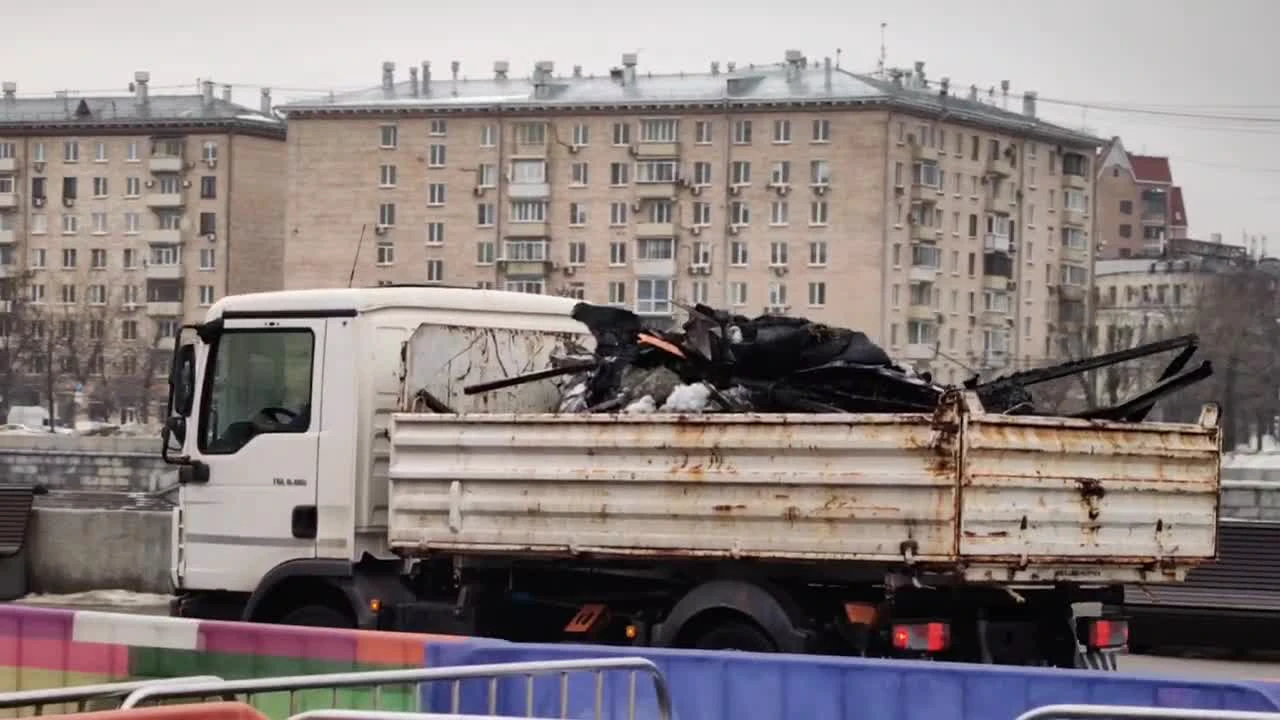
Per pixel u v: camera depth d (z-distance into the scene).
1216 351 101.69
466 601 13.70
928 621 12.30
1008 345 124.56
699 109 118.81
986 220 123.38
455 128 123.81
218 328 14.98
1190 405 95.00
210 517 14.95
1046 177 128.38
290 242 126.94
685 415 12.59
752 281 117.88
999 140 124.19
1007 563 11.98
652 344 13.77
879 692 9.70
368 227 124.94
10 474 76.50
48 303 138.88
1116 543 12.66
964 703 9.50
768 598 12.43
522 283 122.31
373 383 14.38
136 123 137.75
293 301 14.68
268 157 138.50
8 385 125.38
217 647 11.41
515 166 122.62
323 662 11.00
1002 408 13.32
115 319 137.12
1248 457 77.69
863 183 115.75
